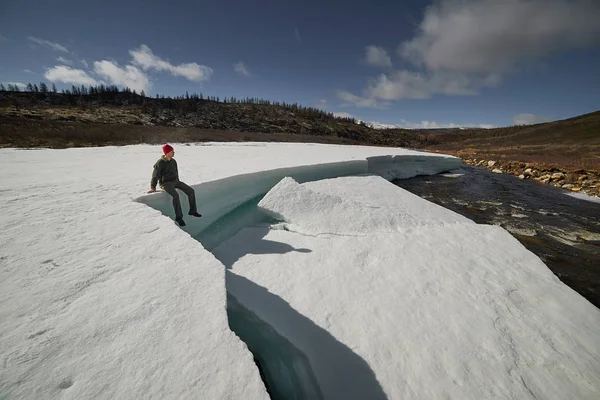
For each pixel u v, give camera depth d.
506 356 3.88
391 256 6.17
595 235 9.31
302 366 3.79
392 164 20.03
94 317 2.53
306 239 6.82
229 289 4.89
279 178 10.96
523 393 3.42
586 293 6.10
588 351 4.03
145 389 1.97
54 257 3.41
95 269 3.24
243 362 2.27
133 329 2.45
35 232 3.97
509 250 6.56
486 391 3.42
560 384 3.55
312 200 7.88
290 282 5.26
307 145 28.00
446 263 5.96
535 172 20.73
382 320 4.41
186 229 6.25
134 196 5.83
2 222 4.18
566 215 11.48
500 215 11.42
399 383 3.48
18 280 2.92
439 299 4.90
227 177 8.42
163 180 5.88
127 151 15.80
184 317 2.64
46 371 2.00
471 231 7.41
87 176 7.96
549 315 4.65
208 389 2.03
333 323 4.34
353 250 6.36
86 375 2.01
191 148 19.36
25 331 2.29
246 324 4.30
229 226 7.48
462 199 13.96
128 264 3.40
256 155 16.14
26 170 8.71
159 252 3.72
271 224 7.61
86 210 4.92
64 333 2.33
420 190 15.90
